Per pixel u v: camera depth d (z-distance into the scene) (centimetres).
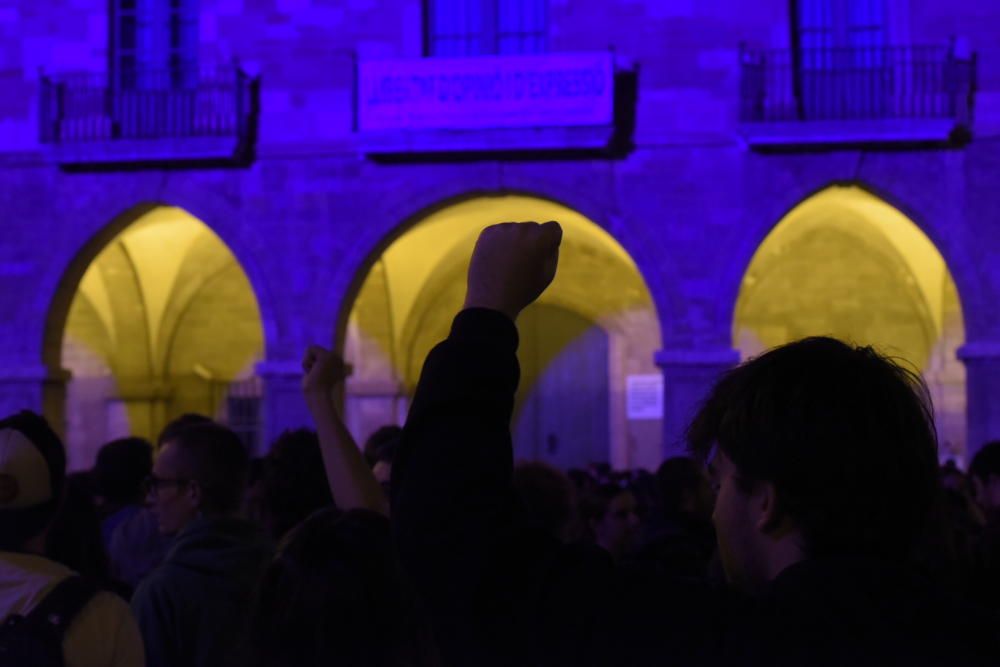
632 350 2536
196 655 408
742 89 1761
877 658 139
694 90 1798
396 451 157
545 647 142
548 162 1816
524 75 1781
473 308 165
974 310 1734
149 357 2558
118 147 1853
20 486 338
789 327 2403
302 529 278
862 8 1812
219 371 2588
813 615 143
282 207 1862
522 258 167
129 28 1942
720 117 1792
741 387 162
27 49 1934
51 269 1900
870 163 1764
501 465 153
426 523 148
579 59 1770
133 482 689
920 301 2323
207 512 477
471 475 150
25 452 340
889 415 154
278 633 260
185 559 427
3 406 1886
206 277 2538
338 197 1855
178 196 1883
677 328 1775
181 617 411
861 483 151
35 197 1914
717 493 168
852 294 2372
